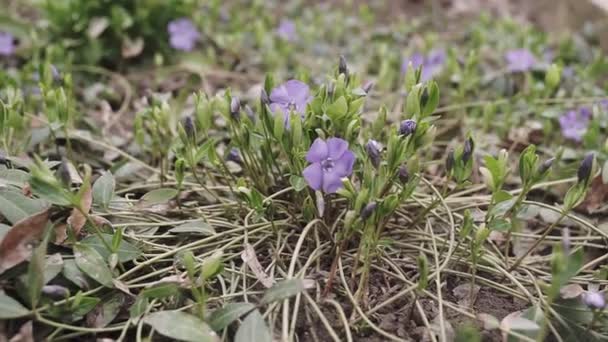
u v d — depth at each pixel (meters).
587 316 0.42
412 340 0.41
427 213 0.48
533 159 0.43
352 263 0.45
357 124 0.43
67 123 0.54
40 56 0.77
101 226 0.45
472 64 0.67
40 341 0.40
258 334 0.38
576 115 0.62
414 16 0.99
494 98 0.72
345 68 0.46
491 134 0.65
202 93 0.47
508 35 0.85
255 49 0.83
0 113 0.48
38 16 0.89
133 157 0.58
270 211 0.46
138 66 0.78
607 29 0.82
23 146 0.52
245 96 0.67
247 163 0.48
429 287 0.45
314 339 0.41
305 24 0.93
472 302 0.43
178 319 0.39
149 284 0.42
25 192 0.45
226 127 0.60
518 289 0.45
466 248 0.46
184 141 0.47
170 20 0.79
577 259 0.38
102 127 0.64
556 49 0.85
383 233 0.47
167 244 0.48
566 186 0.55
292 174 0.44
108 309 0.42
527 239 0.51
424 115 0.43
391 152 0.41
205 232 0.46
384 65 0.70
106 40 0.77
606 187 0.52
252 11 0.90
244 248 0.44
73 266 0.42
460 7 1.00
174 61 0.79
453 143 0.61
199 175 0.55
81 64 0.75
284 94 0.45
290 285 0.39
